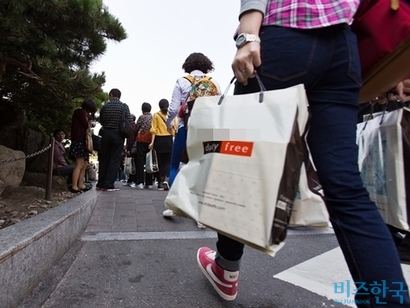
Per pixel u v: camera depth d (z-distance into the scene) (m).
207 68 3.26
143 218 2.98
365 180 1.32
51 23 3.42
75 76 3.41
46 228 1.55
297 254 2.12
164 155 5.40
